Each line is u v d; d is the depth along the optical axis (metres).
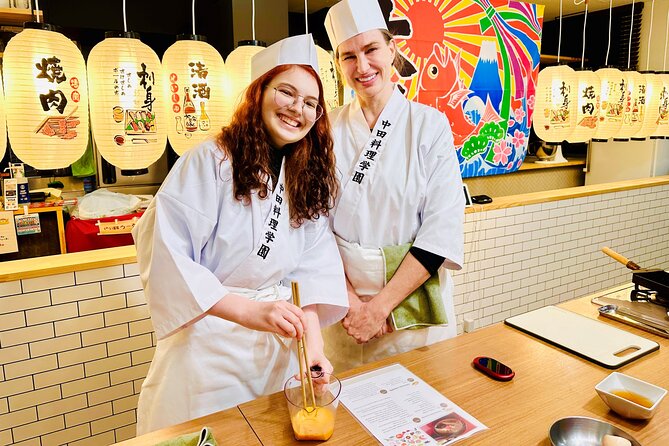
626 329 1.63
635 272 1.82
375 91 1.70
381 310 1.68
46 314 1.92
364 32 1.62
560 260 3.61
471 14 3.47
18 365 1.90
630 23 4.99
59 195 3.91
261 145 1.38
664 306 1.74
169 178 1.38
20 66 1.71
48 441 2.01
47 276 1.90
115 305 2.06
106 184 4.62
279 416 1.17
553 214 3.47
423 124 1.76
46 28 1.75
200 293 1.29
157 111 1.96
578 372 1.35
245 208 1.41
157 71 1.94
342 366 1.96
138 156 1.94
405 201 1.73
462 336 1.59
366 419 1.16
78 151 1.85
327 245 1.64
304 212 1.51
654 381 1.30
